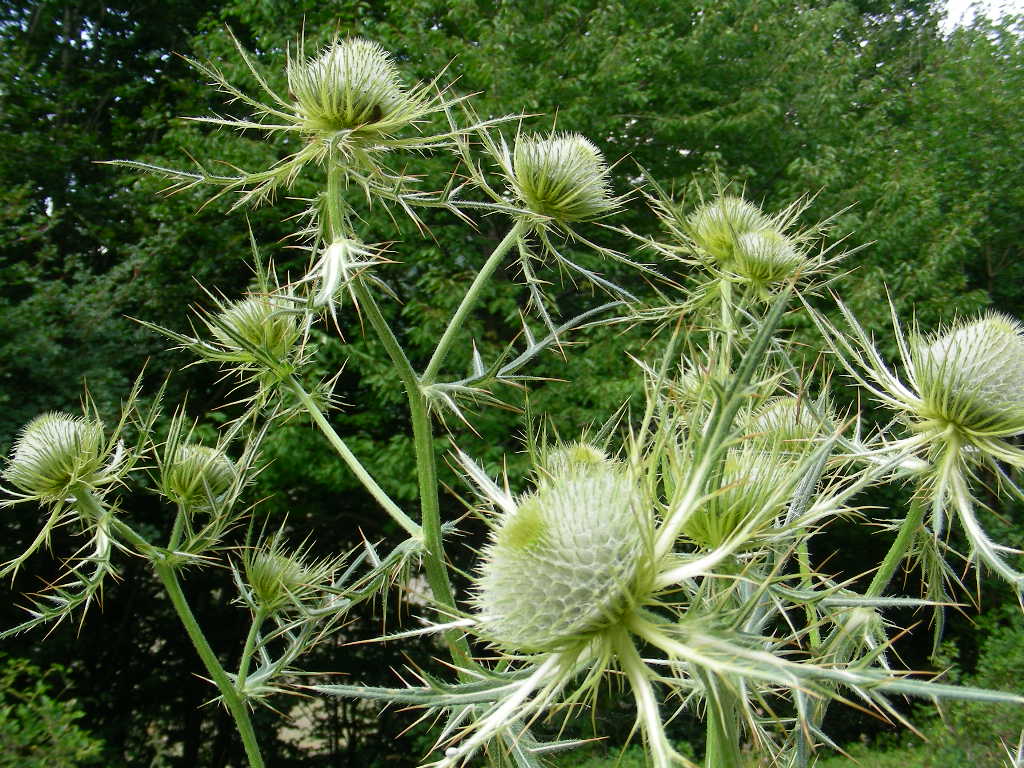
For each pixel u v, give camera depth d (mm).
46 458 3188
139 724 12812
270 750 12234
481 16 12055
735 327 2523
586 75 10945
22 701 9766
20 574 11391
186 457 3393
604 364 9844
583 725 8227
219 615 13211
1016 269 14000
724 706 1698
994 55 14766
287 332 3270
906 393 2270
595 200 3238
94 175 14172
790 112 13078
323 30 9711
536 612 1683
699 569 1543
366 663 12328
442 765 1491
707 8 12258
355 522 12164
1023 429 2090
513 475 9141
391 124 3059
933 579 2156
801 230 3773
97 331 10664
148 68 16375
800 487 1889
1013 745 6809
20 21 16172
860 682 1321
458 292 9820
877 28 19766
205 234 11352
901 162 12422
